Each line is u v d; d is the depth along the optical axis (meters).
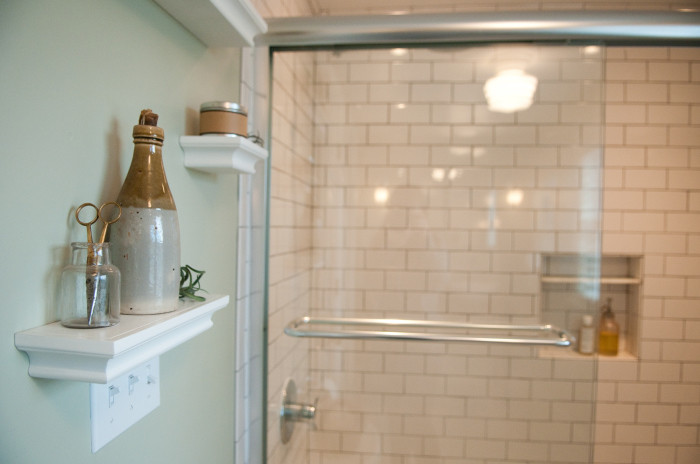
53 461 0.60
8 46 0.52
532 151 1.78
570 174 1.78
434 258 1.82
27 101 0.55
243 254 1.35
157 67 0.84
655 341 2.60
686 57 2.56
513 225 1.80
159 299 0.70
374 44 1.45
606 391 2.63
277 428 1.57
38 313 0.57
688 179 2.58
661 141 2.59
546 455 1.80
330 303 1.83
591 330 1.77
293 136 1.67
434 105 1.80
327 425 1.84
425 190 1.82
